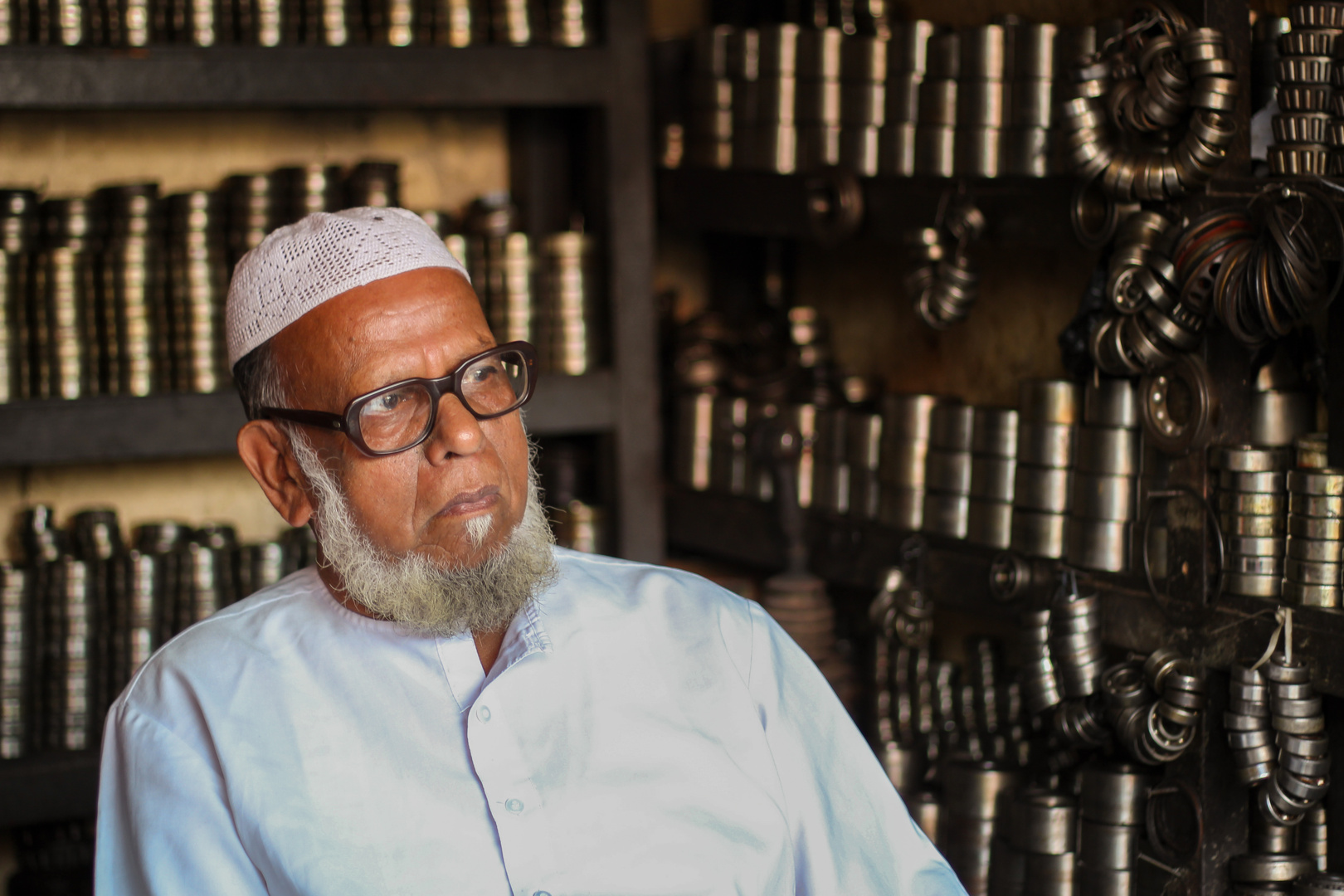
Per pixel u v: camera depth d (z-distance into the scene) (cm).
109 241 323
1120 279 230
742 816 154
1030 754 284
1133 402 243
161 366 323
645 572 171
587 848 147
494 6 343
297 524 160
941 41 280
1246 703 215
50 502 369
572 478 381
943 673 303
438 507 145
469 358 147
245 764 146
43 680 316
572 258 355
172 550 329
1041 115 259
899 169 294
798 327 373
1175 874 232
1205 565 226
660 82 367
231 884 144
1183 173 220
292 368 149
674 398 374
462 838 144
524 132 395
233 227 326
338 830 143
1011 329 322
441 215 347
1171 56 221
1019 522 265
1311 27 206
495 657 158
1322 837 225
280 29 322
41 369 313
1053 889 251
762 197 333
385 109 395
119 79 307
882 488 305
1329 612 206
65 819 316
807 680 172
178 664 154
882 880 164
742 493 348
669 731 155
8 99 298
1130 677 238
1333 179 205
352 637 153
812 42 315
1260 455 219
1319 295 205
